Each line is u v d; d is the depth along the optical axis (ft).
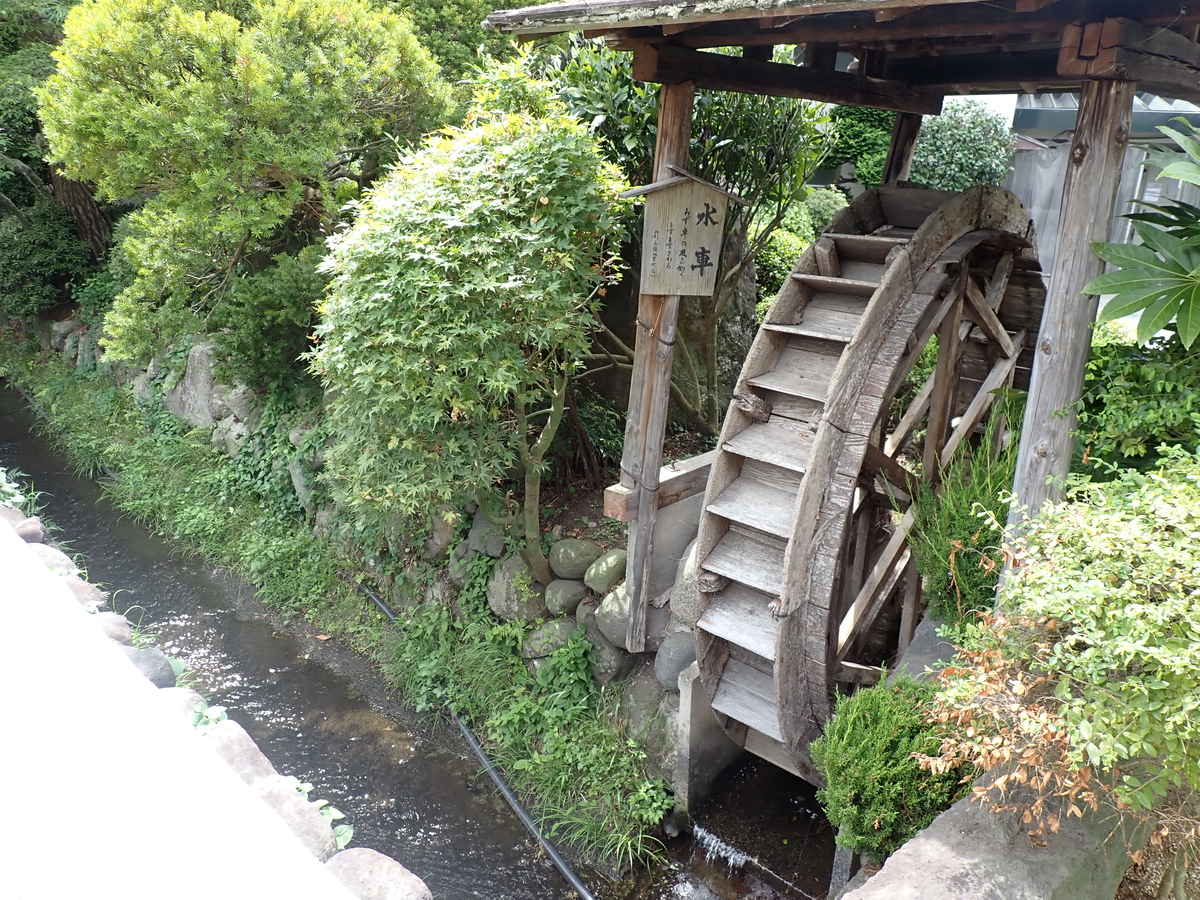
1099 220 8.54
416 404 12.74
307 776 15.02
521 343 13.42
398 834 13.80
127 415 28.55
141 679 4.47
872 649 15.02
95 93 15.64
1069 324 8.80
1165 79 8.76
